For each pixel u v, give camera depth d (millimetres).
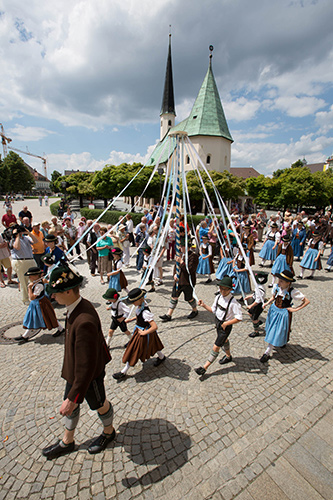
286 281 3816
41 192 98375
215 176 26016
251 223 13719
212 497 2232
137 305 3531
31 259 6215
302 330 5098
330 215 16328
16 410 3139
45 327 4598
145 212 12320
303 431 2879
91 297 6820
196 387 3523
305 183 31875
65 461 2537
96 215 21531
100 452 2617
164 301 6527
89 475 2406
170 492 2268
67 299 2174
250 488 2309
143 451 2631
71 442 2598
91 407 2469
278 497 2234
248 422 2975
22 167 66250
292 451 2648
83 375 2051
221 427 2910
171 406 3203
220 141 34594
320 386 3566
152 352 3666
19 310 5934
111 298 4074
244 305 6367
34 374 3773
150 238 7996
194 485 2322
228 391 3453
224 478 2385
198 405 3219
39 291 4441
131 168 28406
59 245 8117
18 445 2705
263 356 4066
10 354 4273
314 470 2471
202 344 4582
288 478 2395
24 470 2455
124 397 3352
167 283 7902
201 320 5500
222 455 2596
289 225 10484
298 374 3801
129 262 10141
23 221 8281
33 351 4355
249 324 5391
